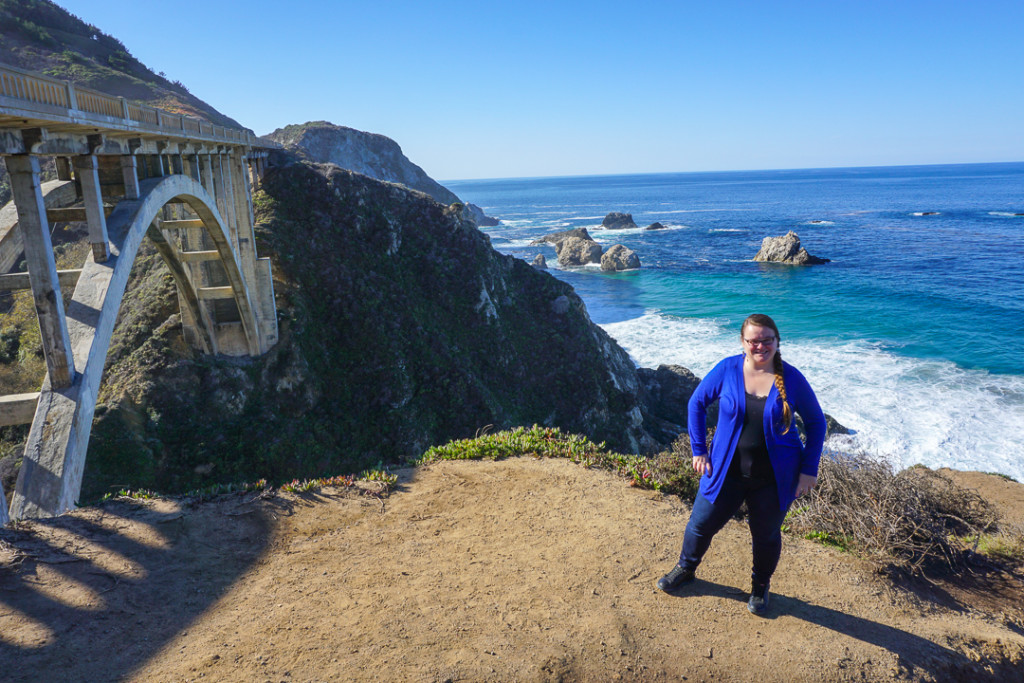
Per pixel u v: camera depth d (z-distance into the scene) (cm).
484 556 475
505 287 4209
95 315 1120
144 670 334
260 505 542
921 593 456
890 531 502
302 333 3116
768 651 369
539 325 4094
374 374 3152
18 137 968
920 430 2673
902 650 379
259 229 3556
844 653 371
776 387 366
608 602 414
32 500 891
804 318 4688
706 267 7150
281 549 480
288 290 3266
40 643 352
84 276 1192
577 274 7225
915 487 600
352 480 617
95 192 1216
